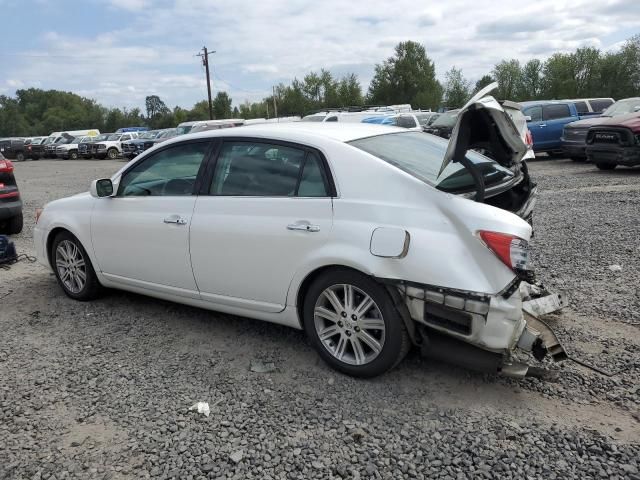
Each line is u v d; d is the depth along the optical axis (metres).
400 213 3.21
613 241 6.39
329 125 4.09
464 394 3.28
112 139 37.00
